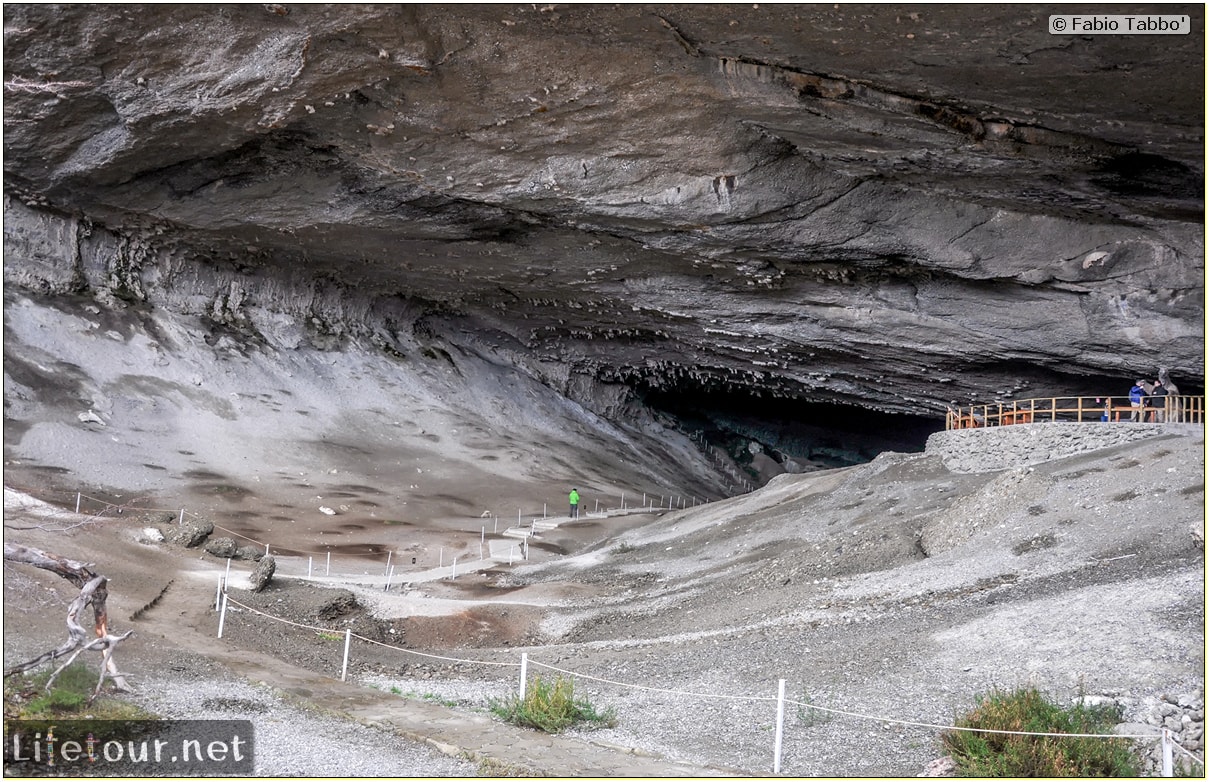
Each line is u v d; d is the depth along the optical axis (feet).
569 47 70.03
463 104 80.07
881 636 48.93
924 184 88.12
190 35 77.20
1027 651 42.52
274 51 75.61
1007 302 107.45
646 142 84.23
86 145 102.27
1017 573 57.06
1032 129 71.31
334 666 52.60
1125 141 69.72
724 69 71.61
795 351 136.87
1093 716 33.63
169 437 114.32
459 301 155.94
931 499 82.53
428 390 155.22
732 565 80.33
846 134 76.89
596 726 39.63
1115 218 89.51
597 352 173.47
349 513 108.88
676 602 70.59
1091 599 47.88
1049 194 84.28
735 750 35.78
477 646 65.26
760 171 88.02
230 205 114.32
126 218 123.75
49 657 34.27
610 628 66.69
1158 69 57.16
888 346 124.26
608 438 173.47
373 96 80.43
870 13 57.26
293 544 93.66
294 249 130.82
